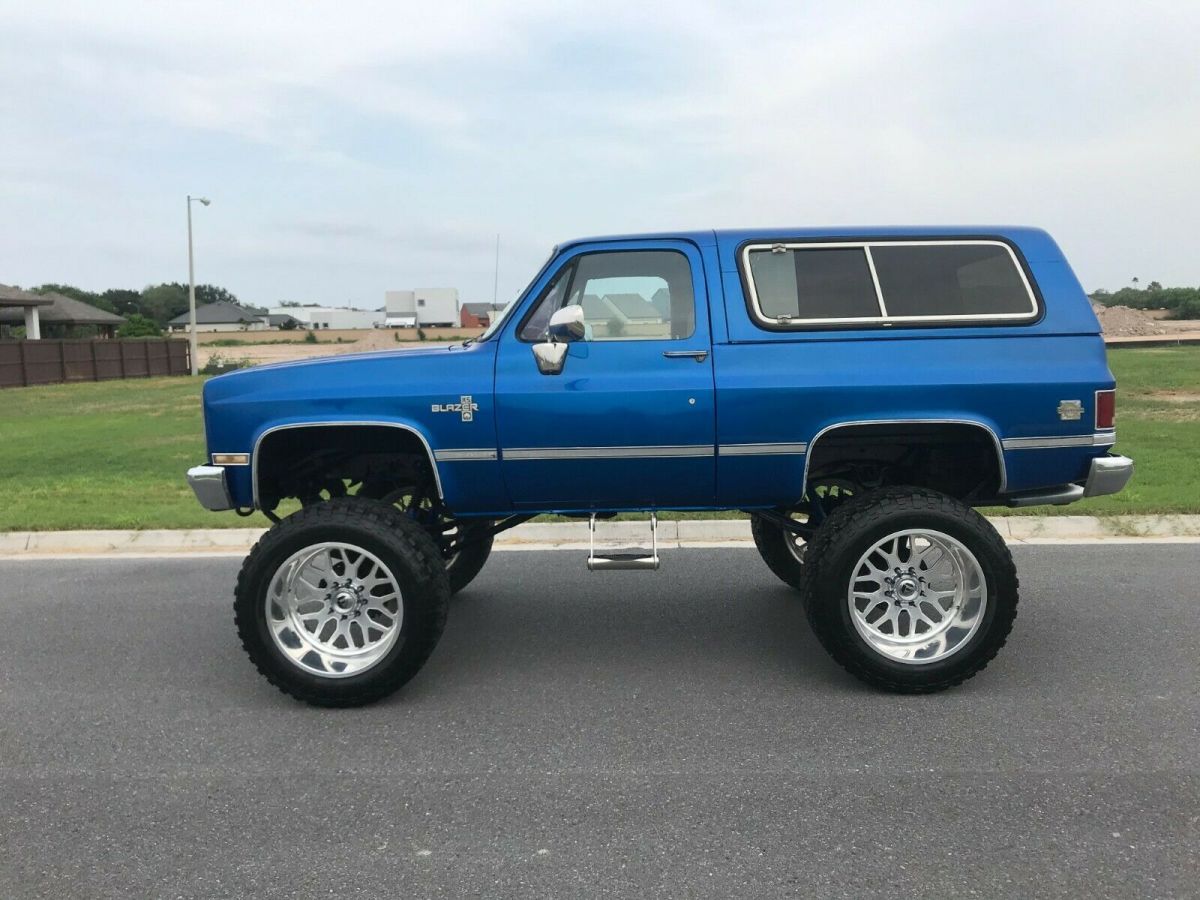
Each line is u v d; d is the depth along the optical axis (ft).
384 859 10.23
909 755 12.51
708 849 10.30
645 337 14.99
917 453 16.79
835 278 14.98
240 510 16.62
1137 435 40.11
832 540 14.34
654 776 12.07
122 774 12.39
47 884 9.85
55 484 34.47
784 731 13.38
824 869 9.86
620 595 20.70
